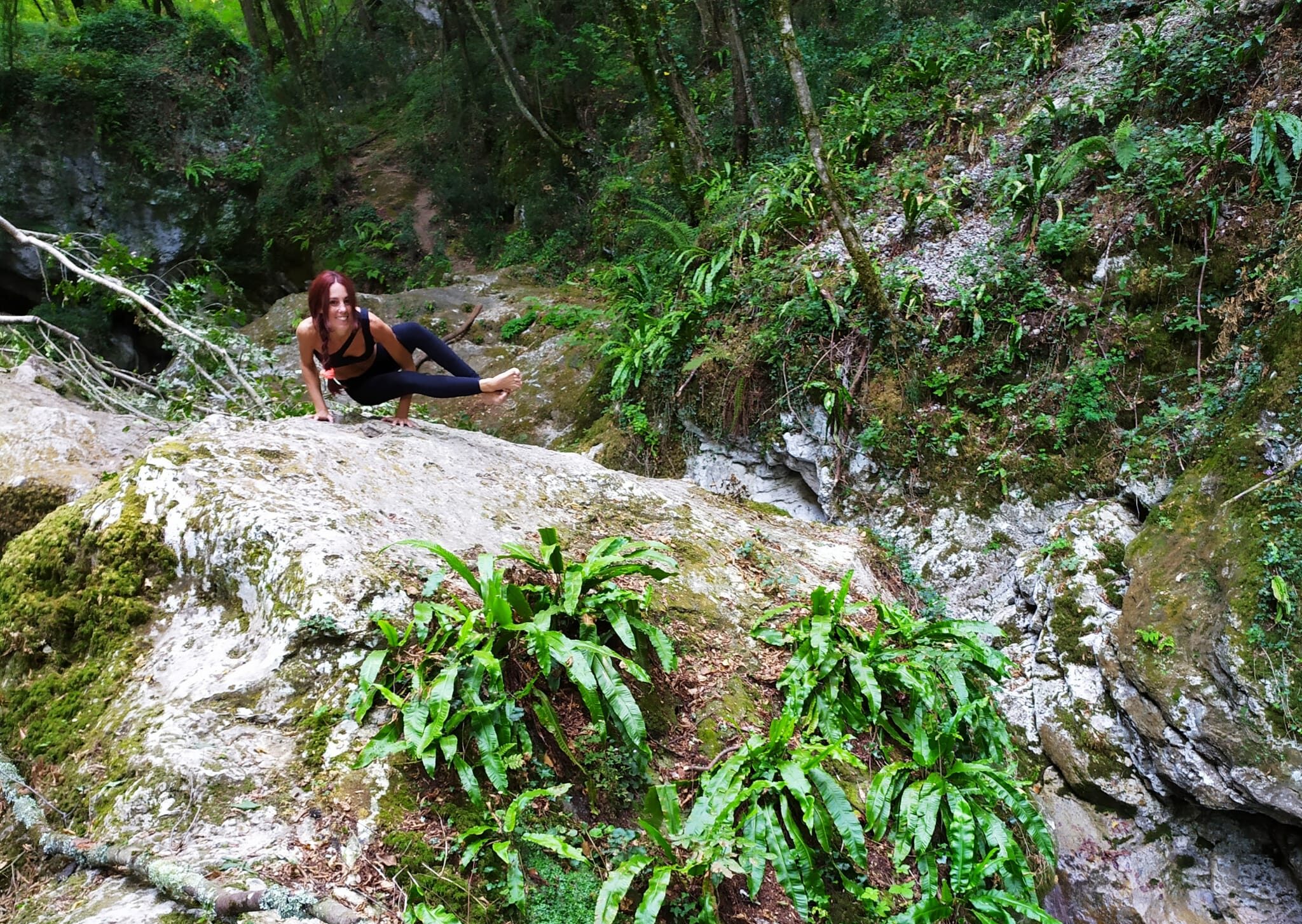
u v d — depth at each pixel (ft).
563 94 48.78
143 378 24.97
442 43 56.90
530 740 9.68
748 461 24.26
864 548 18.80
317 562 10.46
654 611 13.08
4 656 10.88
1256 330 17.49
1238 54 20.54
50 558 11.19
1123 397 19.03
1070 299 20.29
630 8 29.94
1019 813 11.54
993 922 10.21
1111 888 15.15
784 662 13.23
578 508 15.21
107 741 9.38
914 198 23.17
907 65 30.45
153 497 11.38
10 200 44.14
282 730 9.43
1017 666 17.66
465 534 12.69
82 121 45.96
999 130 25.53
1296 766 13.24
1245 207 18.94
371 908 7.66
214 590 10.98
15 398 19.38
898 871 10.78
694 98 38.11
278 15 53.72
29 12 61.11
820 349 22.53
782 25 20.13
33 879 8.50
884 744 12.45
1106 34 26.11
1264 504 14.85
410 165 53.67
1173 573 15.61
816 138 20.77
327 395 23.30
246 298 50.52
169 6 61.82
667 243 30.91
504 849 8.43
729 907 9.46
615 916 8.36
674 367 25.38
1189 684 14.40
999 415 20.39
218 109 50.78
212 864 7.70
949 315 21.45
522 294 39.58
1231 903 14.42
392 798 8.71
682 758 11.10
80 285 22.74
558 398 31.24
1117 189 20.71
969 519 20.01
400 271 48.67
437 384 14.55
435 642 10.02
